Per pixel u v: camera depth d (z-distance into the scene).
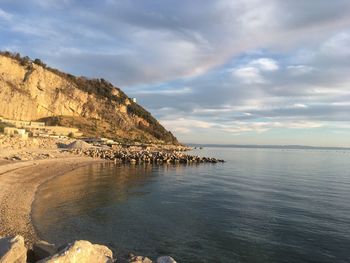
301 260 18.69
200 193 39.00
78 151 88.25
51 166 55.81
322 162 114.94
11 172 41.56
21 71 172.25
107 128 191.12
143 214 27.94
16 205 26.67
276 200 35.12
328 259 18.86
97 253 11.47
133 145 152.12
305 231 23.69
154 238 21.88
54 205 28.97
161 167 74.31
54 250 12.19
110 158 85.62
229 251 19.83
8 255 10.08
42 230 21.55
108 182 45.59
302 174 65.38
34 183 38.69
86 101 196.62
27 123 151.12
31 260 12.05
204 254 19.34
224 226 24.78
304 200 35.44
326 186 47.38
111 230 23.14
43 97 175.62
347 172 72.31
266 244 21.03
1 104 155.00
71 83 195.12
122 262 12.27
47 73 182.12
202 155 147.50
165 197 35.91
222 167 79.06
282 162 106.81
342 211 30.09
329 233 23.30
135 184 45.03
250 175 60.81
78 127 173.88
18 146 73.62
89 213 27.41
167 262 12.56
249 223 25.69
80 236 21.38
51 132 143.88
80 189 38.66
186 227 24.44
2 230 20.25
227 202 33.59
